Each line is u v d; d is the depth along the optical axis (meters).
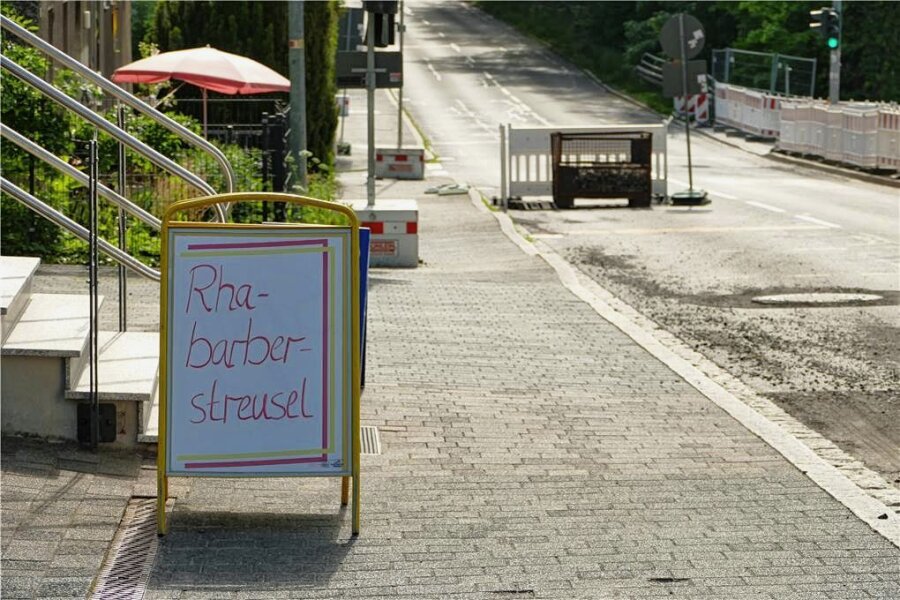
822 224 27.56
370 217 21.48
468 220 29.17
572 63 95.81
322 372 8.15
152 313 13.98
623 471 9.54
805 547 7.95
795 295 18.25
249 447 8.09
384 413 11.08
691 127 65.75
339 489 9.04
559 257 22.64
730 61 72.12
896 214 29.67
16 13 23.14
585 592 7.24
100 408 9.30
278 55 36.78
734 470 9.58
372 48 21.41
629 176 32.50
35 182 17.53
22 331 9.67
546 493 9.00
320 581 7.33
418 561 7.68
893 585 7.35
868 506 8.72
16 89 17.39
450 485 9.16
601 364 13.30
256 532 8.11
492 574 7.48
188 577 7.32
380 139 59.50
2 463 8.84
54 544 7.62
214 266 8.14
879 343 14.81
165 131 19.75
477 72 90.69
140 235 17.92
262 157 21.17
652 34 89.06
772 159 50.56
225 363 8.11
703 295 18.42
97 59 34.50
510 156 33.53
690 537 8.12
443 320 15.71
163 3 36.41
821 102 49.59
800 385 12.79
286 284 8.16
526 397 11.80
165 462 8.03
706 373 13.30
